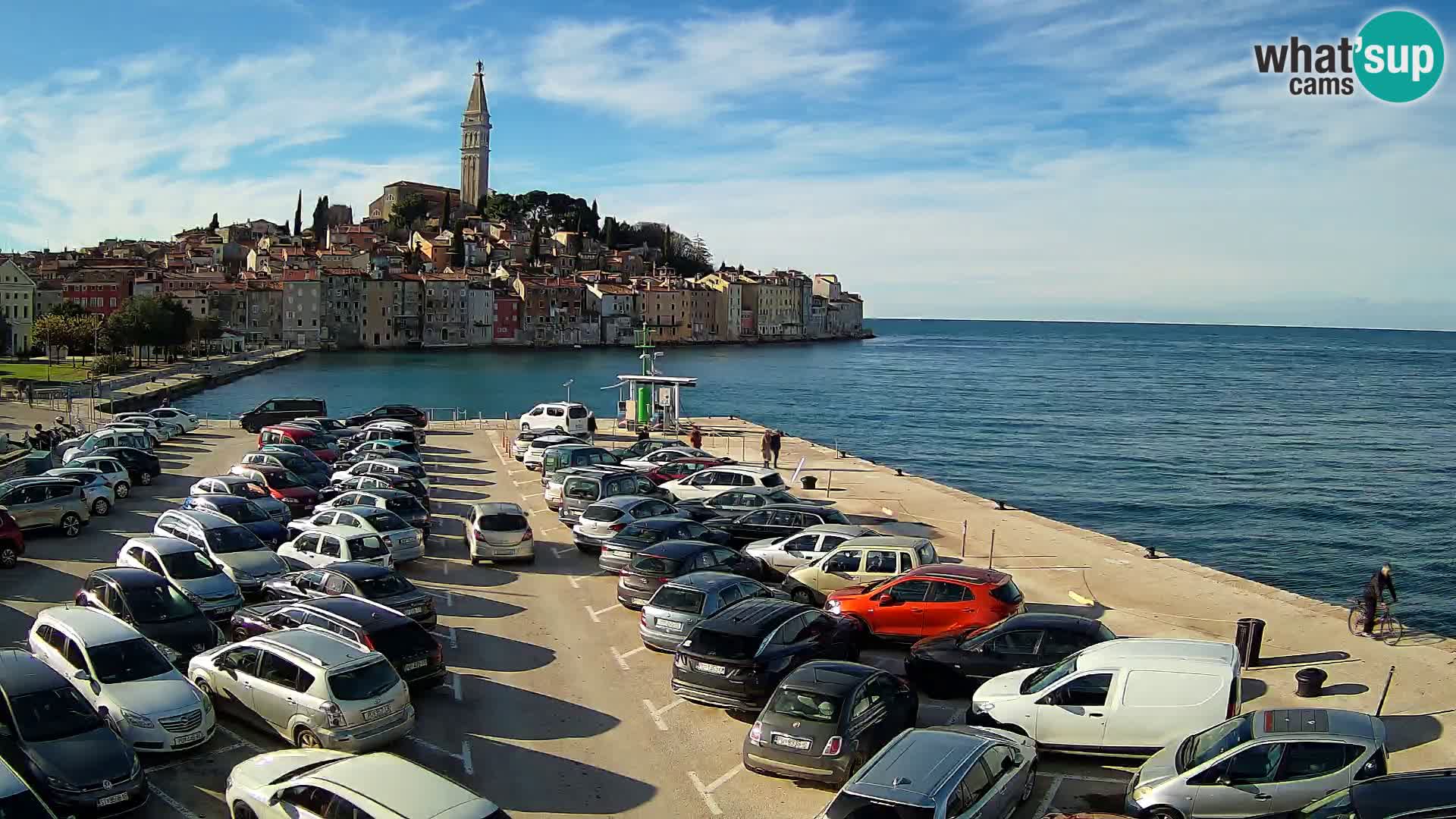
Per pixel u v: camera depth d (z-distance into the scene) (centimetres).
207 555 2520
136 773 1462
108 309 18312
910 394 14088
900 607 2208
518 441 5378
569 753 1719
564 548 3291
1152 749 1609
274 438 5119
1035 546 3331
